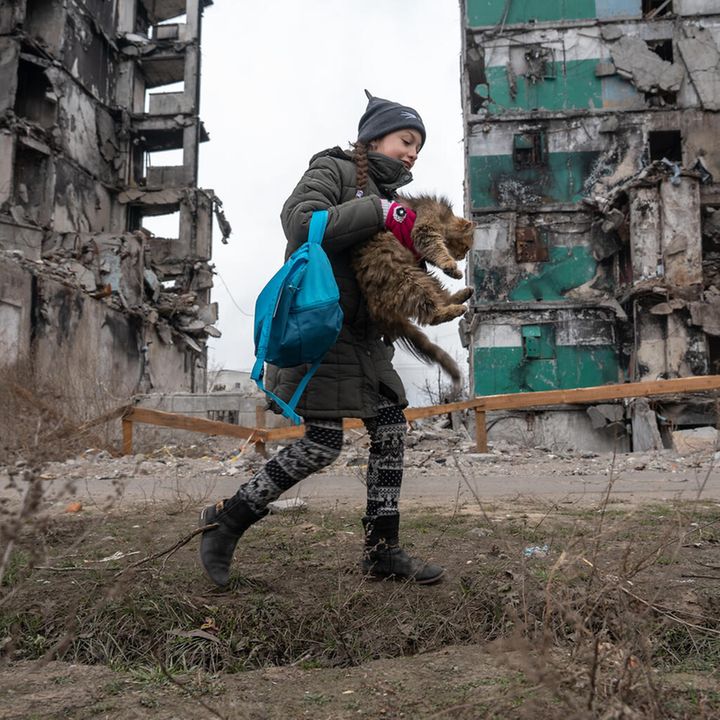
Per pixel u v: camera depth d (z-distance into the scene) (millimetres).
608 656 1801
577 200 22359
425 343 2840
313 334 2666
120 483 2449
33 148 25484
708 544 3570
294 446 2898
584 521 4180
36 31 26859
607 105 22688
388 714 1894
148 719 1875
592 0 23000
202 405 15711
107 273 22203
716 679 2064
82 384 14367
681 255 20000
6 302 16609
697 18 22625
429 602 2850
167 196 30766
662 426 19750
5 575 2953
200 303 30156
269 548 3666
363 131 3172
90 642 2537
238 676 2215
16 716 1902
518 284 22250
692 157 22156
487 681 2041
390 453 3104
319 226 2752
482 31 23219
